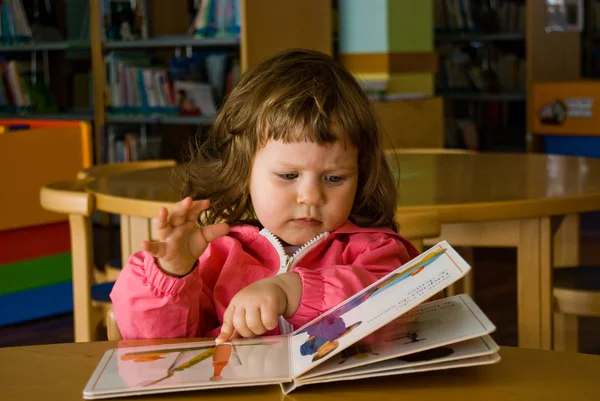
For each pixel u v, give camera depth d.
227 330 1.09
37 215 4.04
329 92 1.24
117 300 1.23
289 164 1.24
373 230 1.39
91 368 1.02
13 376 1.00
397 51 5.46
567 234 2.82
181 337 1.21
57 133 4.08
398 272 1.07
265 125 1.24
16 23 6.30
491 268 4.81
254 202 1.32
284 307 1.12
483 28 7.07
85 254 2.55
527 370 0.97
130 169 3.41
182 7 6.42
